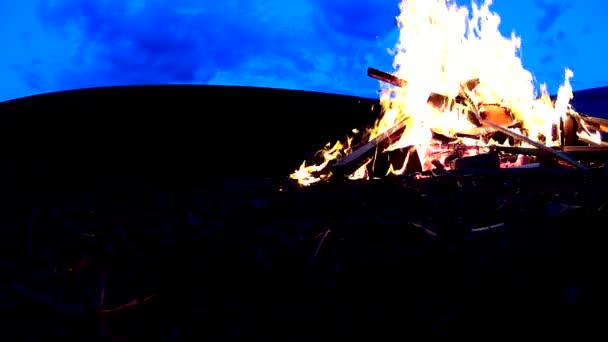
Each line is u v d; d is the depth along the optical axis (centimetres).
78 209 362
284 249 236
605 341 143
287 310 176
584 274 184
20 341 160
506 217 264
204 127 684
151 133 663
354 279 198
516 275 189
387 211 303
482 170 431
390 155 487
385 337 154
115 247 252
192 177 587
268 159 665
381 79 591
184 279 206
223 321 170
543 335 149
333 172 461
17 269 225
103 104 702
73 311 179
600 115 843
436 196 341
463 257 210
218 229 278
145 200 397
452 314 165
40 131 654
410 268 204
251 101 736
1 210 373
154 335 162
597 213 243
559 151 467
